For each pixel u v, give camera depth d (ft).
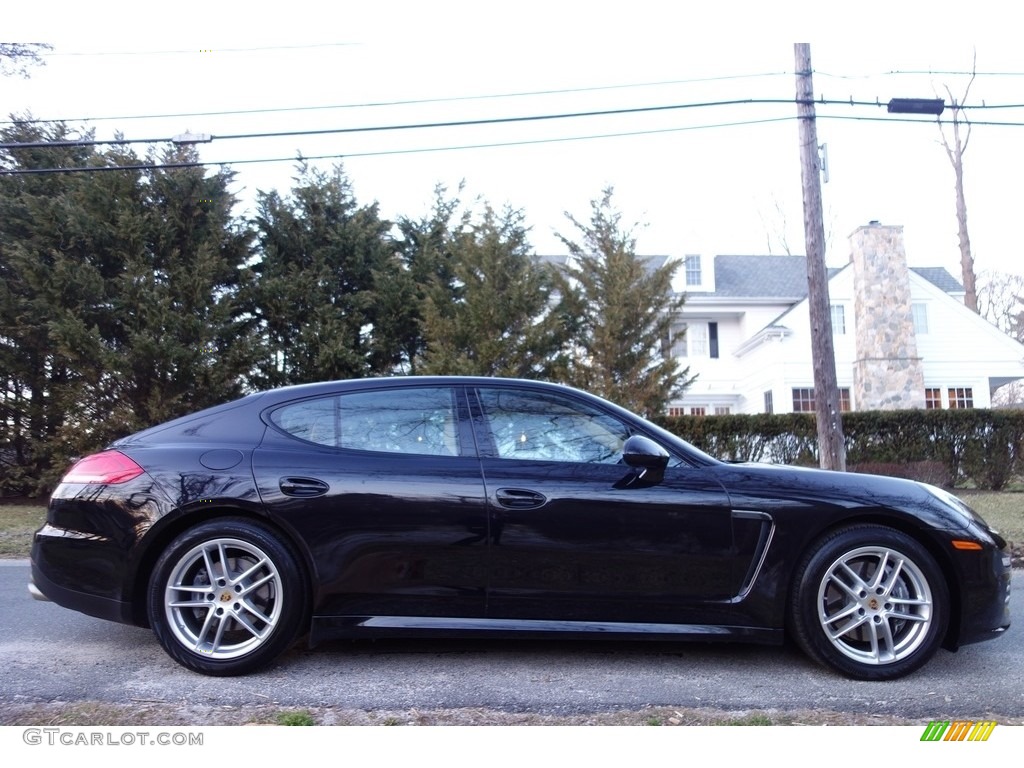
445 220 56.59
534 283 47.67
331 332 47.62
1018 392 125.59
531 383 13.80
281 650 12.38
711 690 11.91
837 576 12.59
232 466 12.66
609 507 12.53
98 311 42.98
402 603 12.53
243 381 46.37
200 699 11.34
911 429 47.60
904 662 12.32
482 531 12.48
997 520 31.58
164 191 45.24
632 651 13.94
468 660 13.35
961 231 105.29
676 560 12.51
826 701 11.46
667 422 48.06
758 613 12.53
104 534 12.49
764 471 13.08
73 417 42.45
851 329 80.94
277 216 50.93
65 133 47.29
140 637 14.90
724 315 90.07
